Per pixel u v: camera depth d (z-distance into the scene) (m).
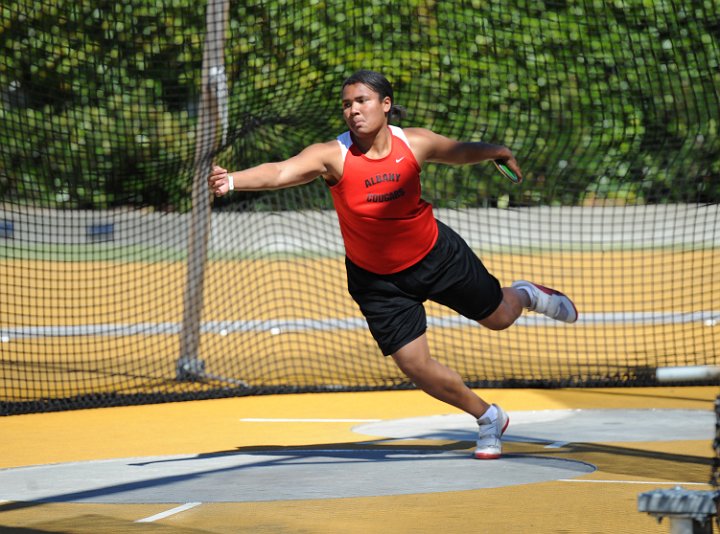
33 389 35.94
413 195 20.38
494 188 58.16
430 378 21.70
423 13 43.94
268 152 41.03
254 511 17.22
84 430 28.97
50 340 47.62
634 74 46.78
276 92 39.19
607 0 45.62
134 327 50.91
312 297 57.81
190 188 42.12
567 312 23.61
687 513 11.12
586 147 48.91
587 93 46.94
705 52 45.22
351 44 40.97
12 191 43.31
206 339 45.00
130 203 45.12
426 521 16.30
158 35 40.03
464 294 21.44
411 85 44.91
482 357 43.38
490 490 18.81
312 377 39.44
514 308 22.59
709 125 47.16
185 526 16.09
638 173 52.44
